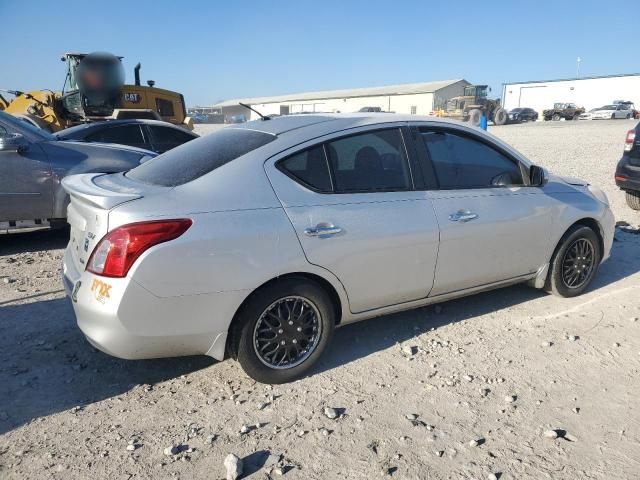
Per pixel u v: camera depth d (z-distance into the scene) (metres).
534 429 3.03
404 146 3.92
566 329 4.30
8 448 2.85
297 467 2.72
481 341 4.10
